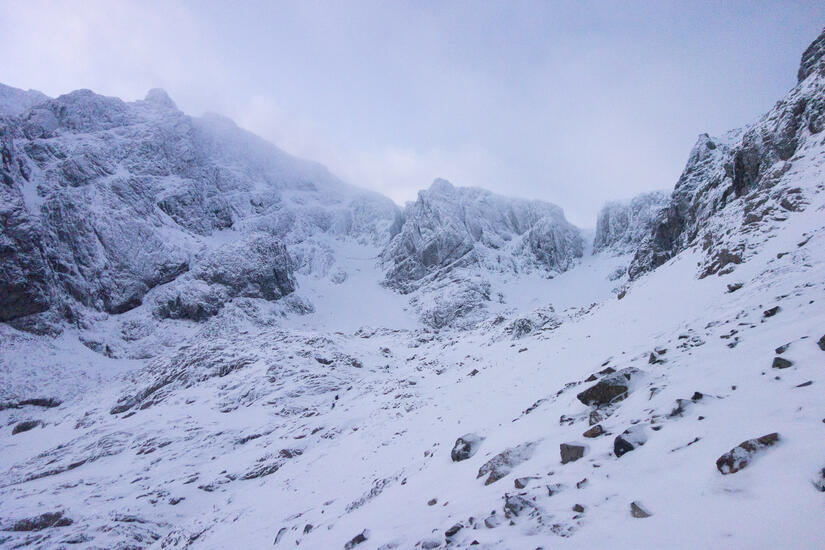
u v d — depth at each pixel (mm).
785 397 6676
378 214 198750
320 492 21031
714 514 4969
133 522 25250
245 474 30688
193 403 52406
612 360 15609
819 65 34656
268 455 32781
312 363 60000
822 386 6484
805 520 4289
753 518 4633
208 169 164875
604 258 151875
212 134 189375
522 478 8102
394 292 144250
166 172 142375
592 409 10555
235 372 60375
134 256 104500
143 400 58906
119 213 108562
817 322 9156
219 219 152125
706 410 7383
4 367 70625
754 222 24812
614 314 29344
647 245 64375
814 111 30500
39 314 83312
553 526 6109
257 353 65125
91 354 83188
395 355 68375
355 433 29297
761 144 35031
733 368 8750
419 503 10992
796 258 15508
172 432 43344
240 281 113062
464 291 125438
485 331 55438
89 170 113125
